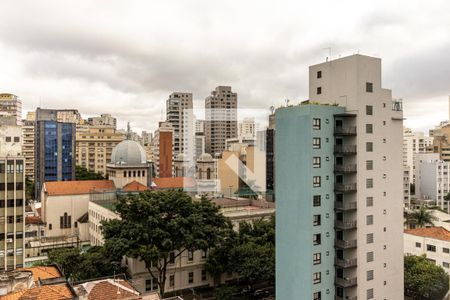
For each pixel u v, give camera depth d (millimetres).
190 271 80312
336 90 59062
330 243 56531
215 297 73312
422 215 106938
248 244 73750
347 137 57625
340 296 56938
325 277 55938
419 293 70375
